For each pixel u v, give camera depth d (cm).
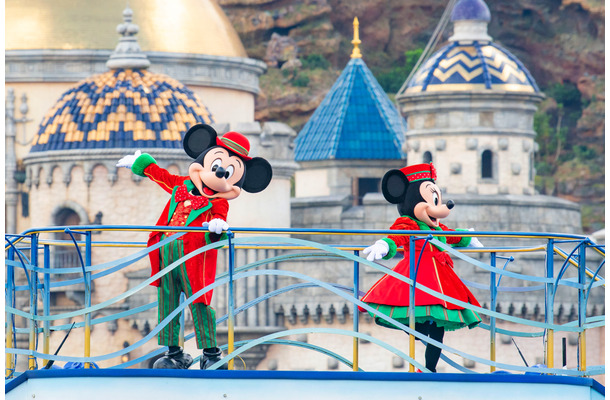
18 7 11256
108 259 9375
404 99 10656
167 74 11081
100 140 9562
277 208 10056
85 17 11200
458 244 2348
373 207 10238
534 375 1941
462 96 10431
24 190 10769
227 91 11412
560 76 19488
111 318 2119
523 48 19762
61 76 10975
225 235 2048
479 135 10425
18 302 9369
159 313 2150
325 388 1933
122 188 9525
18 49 10925
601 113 18712
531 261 9256
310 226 10431
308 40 18925
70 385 1972
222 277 2098
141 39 11125
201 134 2247
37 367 2194
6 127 10844
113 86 9862
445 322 2205
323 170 11788
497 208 10175
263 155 9988
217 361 2103
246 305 2233
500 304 9062
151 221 9531
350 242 10244
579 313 2031
